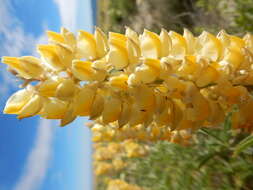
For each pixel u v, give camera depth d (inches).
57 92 3.4
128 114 3.8
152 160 13.3
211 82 3.8
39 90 3.4
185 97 3.8
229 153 9.4
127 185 14.7
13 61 3.5
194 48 4.0
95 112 3.6
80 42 3.8
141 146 11.6
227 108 4.3
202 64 3.7
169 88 3.7
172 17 10.8
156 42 3.8
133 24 16.0
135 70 3.6
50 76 3.6
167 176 12.7
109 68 3.9
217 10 12.3
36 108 3.5
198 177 11.3
